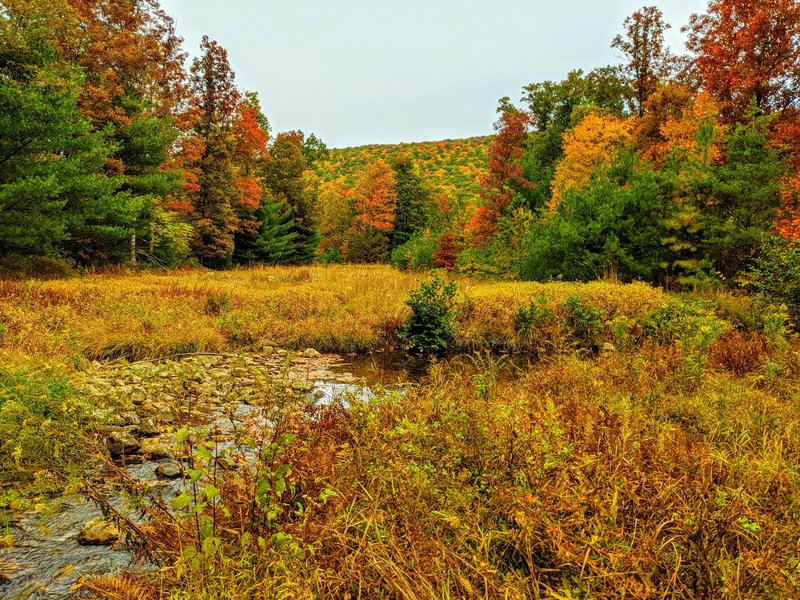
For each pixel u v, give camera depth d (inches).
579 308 430.0
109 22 863.1
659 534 97.4
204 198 1239.5
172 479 163.6
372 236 2101.4
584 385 226.4
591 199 609.6
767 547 90.7
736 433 165.3
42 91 581.9
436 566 93.4
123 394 219.3
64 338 313.9
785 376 232.1
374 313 486.3
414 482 114.3
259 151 1409.9
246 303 502.3
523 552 98.4
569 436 139.7
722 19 800.3
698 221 517.0
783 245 409.4
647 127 968.9
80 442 155.4
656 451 130.6
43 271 631.2
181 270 967.6
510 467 121.2
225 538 109.3
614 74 1272.1
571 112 1386.6
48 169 571.8
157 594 98.8
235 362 176.1
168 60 994.1
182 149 1099.9
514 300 474.3
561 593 85.0
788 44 743.7
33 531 134.5
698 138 559.5
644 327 392.2
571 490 105.2
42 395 167.3
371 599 91.0
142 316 396.5
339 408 184.1
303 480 120.2
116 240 786.2
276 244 1571.1
